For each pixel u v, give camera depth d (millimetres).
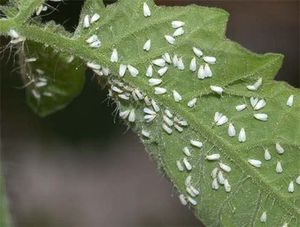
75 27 116
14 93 171
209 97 113
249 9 162
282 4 163
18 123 176
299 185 114
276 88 112
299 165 114
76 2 128
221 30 111
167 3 150
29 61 123
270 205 116
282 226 116
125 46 113
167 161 117
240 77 112
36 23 114
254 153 114
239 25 163
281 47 164
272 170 115
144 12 112
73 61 124
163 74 113
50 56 124
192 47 112
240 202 116
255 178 115
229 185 116
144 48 113
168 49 113
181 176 117
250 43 164
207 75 112
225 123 114
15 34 113
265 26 164
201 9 111
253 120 113
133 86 114
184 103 114
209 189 117
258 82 112
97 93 171
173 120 115
